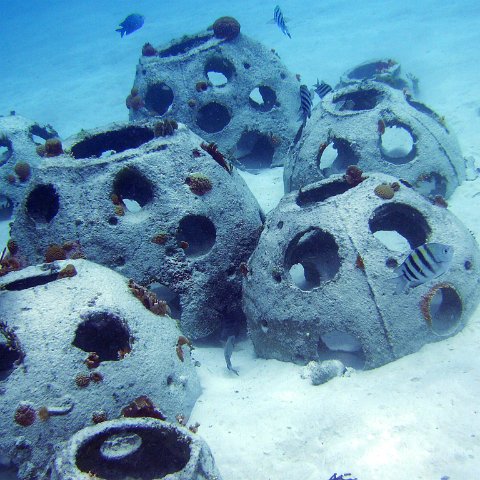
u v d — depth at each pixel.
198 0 38.66
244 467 4.05
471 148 10.11
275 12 9.94
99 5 49.28
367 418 4.21
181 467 3.71
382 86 8.64
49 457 3.83
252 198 6.72
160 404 4.33
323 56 18.97
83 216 5.67
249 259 5.69
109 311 4.47
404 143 10.40
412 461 3.73
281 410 4.56
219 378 5.35
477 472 3.54
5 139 11.04
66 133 16.41
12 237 6.21
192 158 6.07
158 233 5.70
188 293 5.79
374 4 24.91
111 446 3.81
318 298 4.86
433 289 4.81
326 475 3.80
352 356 5.33
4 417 3.84
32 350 4.06
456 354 4.69
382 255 4.82
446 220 5.32
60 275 4.76
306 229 5.12
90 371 4.10
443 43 17.05
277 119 10.59
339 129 8.13
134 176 6.09
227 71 11.13
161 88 11.39
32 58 30.73
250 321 5.54
